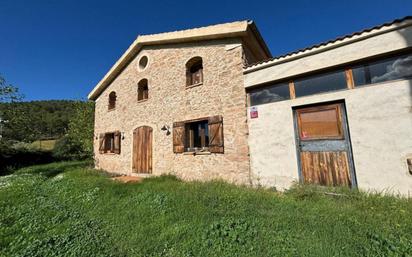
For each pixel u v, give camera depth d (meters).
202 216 3.30
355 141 4.18
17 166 14.62
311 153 4.75
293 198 4.05
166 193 4.62
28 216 3.79
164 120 7.91
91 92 12.35
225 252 2.35
